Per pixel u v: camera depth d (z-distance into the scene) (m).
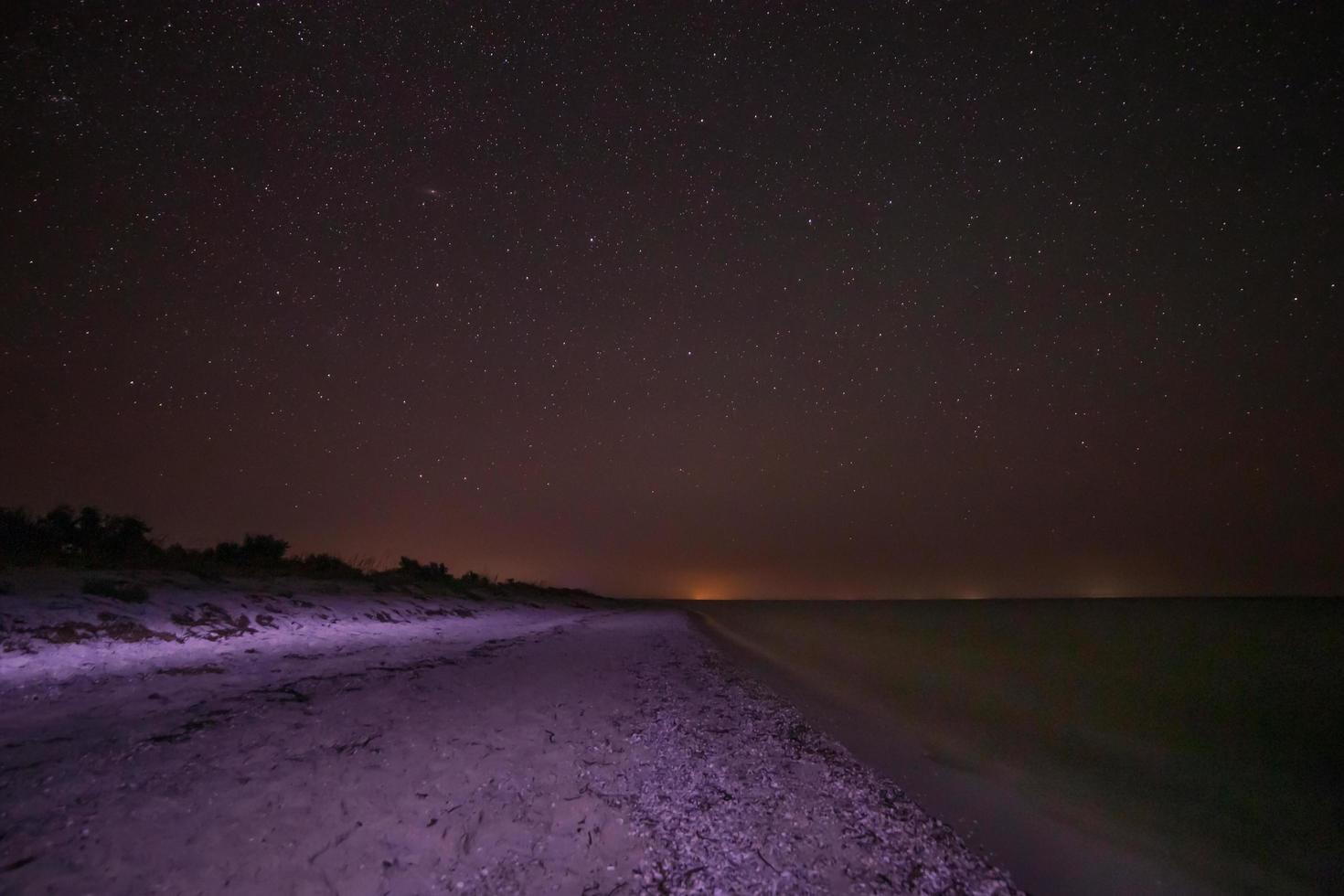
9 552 11.19
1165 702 16.38
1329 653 29.42
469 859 3.89
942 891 4.65
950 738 10.34
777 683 13.97
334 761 4.95
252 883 3.22
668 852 4.44
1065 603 116.88
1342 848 7.12
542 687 9.53
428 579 27.25
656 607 69.06
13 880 2.87
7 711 5.38
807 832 5.20
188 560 14.67
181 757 4.59
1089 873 5.61
